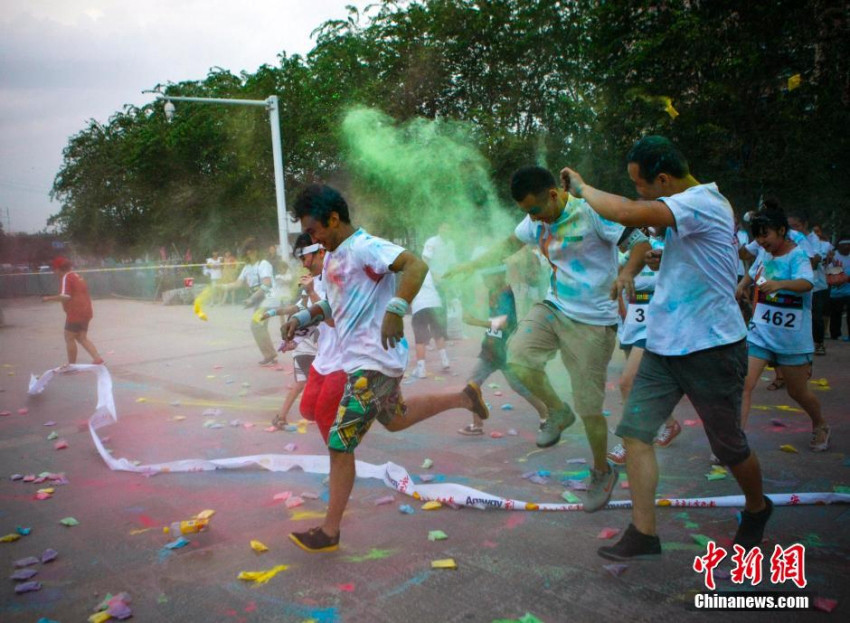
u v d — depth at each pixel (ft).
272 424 18.80
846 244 31.81
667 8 41.55
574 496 12.73
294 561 10.53
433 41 54.80
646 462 9.75
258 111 70.90
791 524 11.23
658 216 8.89
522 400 21.59
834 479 13.29
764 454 14.96
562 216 11.59
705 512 11.84
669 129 40.24
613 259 11.69
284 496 13.26
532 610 8.90
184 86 87.10
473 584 9.63
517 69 53.16
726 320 9.35
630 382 14.83
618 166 44.32
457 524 11.75
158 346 37.55
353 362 10.77
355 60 60.39
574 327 11.73
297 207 10.77
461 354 31.22
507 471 14.61
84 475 15.25
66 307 29.48
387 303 10.85
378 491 13.48
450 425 18.56
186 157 86.07
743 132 40.96
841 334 33.76
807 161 39.50
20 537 11.84
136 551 11.14
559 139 49.60
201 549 11.10
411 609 9.04
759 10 38.93
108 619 9.02
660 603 8.97
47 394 24.95
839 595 9.04
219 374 28.17
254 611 9.14
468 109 55.57
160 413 21.21
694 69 40.16
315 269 13.88
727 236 9.35
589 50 46.19
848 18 37.86
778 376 21.52
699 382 9.39
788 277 14.61
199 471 15.15
